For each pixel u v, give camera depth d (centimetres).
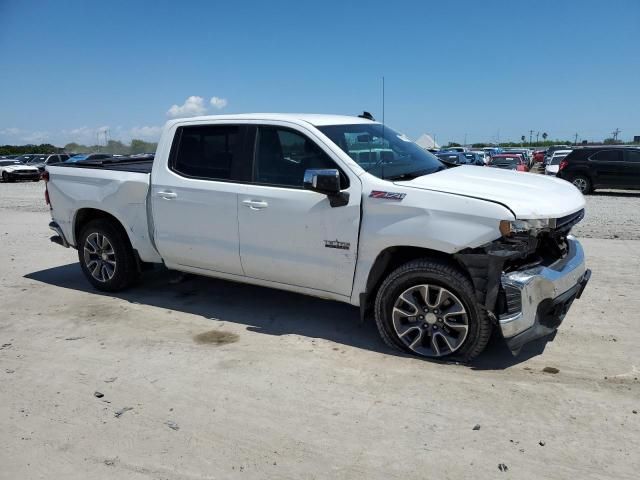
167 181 528
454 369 404
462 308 398
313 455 305
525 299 378
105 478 289
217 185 495
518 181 446
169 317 529
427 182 419
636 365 405
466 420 335
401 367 410
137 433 330
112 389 386
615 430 321
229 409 355
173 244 533
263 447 313
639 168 1730
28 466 301
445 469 289
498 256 375
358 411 349
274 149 475
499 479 280
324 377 396
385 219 412
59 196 618
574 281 417
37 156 3847
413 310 420
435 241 392
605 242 847
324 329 491
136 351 449
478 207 381
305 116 491
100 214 608
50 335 488
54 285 647
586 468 288
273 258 472
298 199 450
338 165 440
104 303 575
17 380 402
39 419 348
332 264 444
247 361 426
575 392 366
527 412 342
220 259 507
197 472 292
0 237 974
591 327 480
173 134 534
